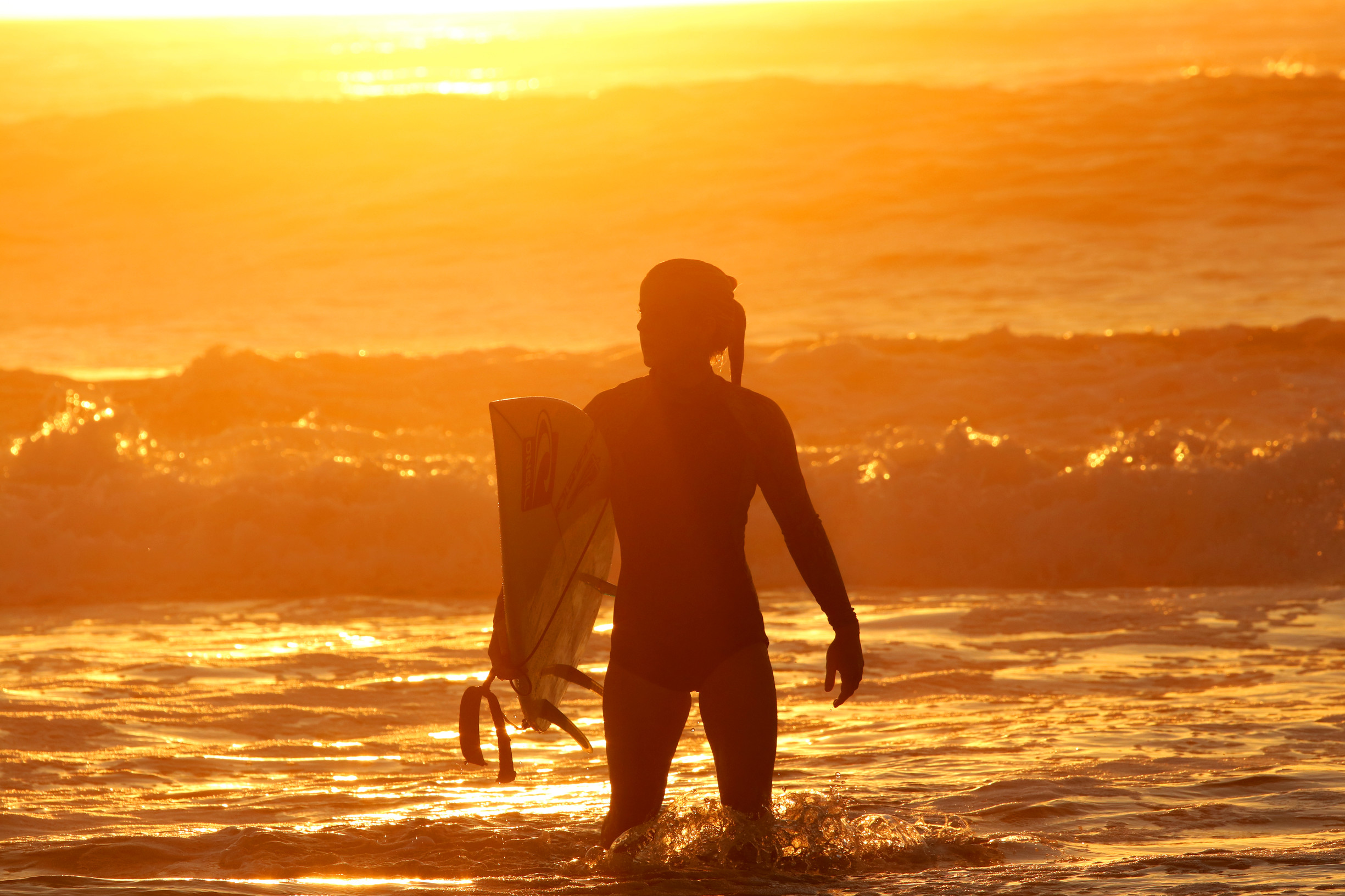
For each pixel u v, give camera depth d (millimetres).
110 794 15383
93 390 45656
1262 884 9945
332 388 45688
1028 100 113875
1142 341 49094
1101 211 91625
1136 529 32812
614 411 11445
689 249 88812
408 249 92812
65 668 23297
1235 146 102000
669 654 11125
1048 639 25266
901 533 33375
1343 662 23016
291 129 112875
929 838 11867
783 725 18594
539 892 10227
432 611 29344
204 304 81375
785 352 47188
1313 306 66875
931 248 85625
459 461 36594
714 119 110812
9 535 32562
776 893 10055
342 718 19719
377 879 10836
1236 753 16328
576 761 16938
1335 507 32594
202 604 30266
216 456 36938
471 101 116312
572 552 11094
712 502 11148
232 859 11516
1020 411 43281
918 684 21547
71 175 108250
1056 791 14203
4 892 10195
